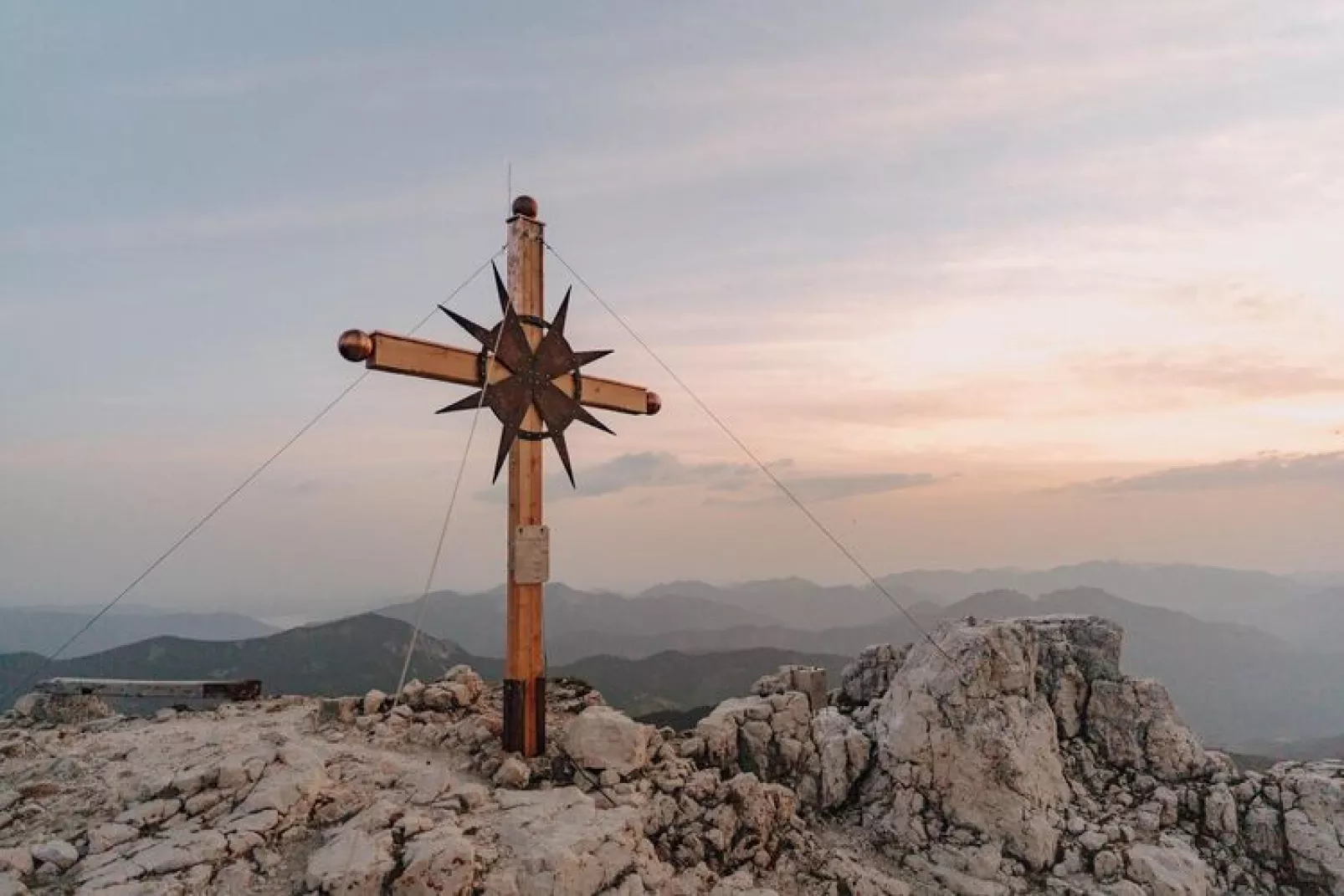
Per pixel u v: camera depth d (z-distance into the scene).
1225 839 15.03
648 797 12.08
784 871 12.60
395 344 11.45
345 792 10.61
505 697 12.66
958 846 14.37
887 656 19.52
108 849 9.12
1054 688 17.19
